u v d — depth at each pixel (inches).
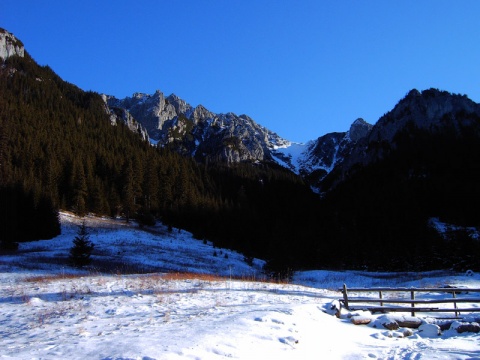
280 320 458.3
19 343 375.9
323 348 396.2
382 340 449.4
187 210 3503.9
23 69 7760.8
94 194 3216.0
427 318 531.8
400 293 952.3
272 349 365.7
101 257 1899.6
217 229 3307.1
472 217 3161.9
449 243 2244.1
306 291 882.8
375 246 2726.4
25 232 2410.2
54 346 346.6
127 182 3531.0
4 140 3464.6
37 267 1427.2
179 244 2652.6
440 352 377.7
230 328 412.2
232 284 920.9
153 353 309.3
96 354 314.0
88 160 3838.6
